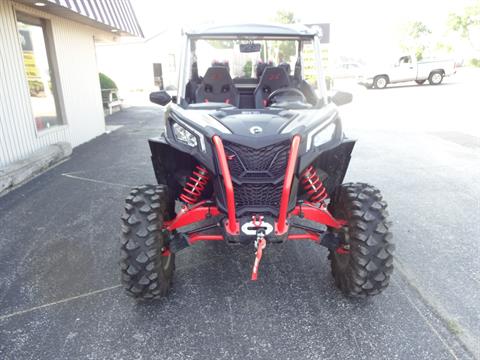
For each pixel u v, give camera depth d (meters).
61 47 8.52
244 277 3.44
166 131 3.17
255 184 2.70
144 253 2.72
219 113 3.15
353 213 2.82
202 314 2.93
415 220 4.61
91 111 10.05
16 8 6.68
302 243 4.07
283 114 3.15
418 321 2.83
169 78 27.17
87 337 2.70
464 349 2.56
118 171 6.79
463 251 3.87
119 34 11.84
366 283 2.80
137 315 2.93
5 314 2.96
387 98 17.80
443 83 23.86
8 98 6.48
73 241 4.16
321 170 3.43
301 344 2.61
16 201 5.36
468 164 6.96
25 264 3.70
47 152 7.23
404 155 7.65
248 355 2.52
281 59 4.62
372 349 2.56
